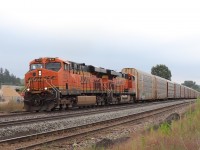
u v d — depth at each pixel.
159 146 9.04
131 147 9.51
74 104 31.14
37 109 28.25
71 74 30.22
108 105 41.31
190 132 10.55
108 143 11.59
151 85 58.41
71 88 30.02
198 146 8.45
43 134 13.98
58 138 13.16
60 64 28.42
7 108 32.75
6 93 90.69
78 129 16.84
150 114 26.58
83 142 13.32
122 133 16.19
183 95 93.50
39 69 28.36
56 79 27.84
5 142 12.00
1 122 17.56
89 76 34.56
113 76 41.94
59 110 29.38
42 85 28.11
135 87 50.06
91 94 35.12
